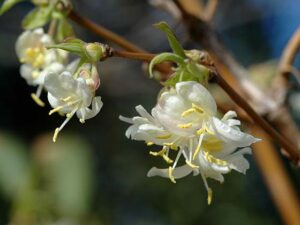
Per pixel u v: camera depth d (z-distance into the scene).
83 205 0.44
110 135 0.76
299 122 0.35
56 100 0.21
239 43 0.80
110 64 0.73
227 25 0.77
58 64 0.26
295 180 0.33
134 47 0.27
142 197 0.77
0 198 0.46
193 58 0.21
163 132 0.21
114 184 0.75
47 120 0.76
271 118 0.29
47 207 0.44
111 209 0.73
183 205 0.78
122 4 0.75
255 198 0.77
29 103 0.76
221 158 0.21
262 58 0.79
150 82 0.75
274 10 0.77
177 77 0.21
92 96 0.21
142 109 0.21
